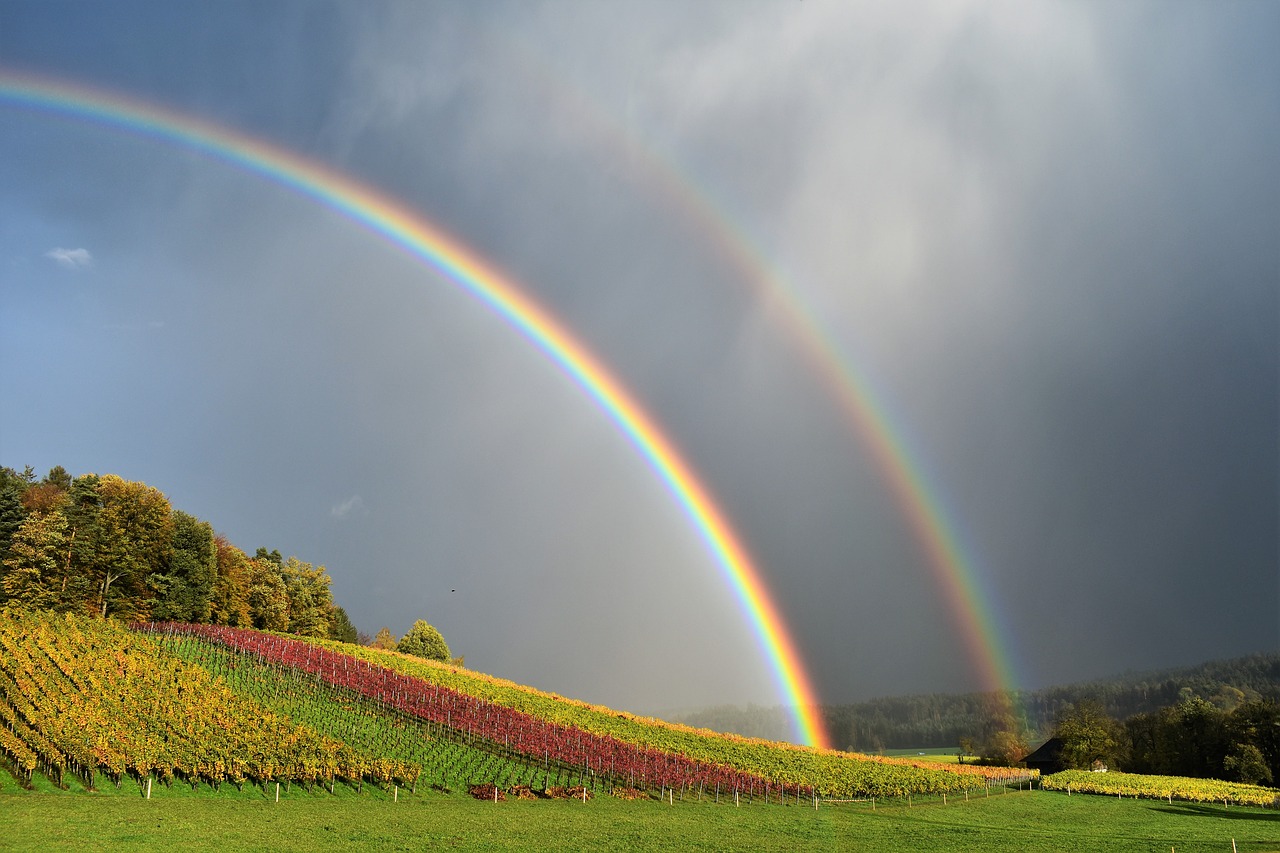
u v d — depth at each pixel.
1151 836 66.81
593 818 61.50
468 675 124.06
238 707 71.12
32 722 58.38
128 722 61.19
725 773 85.94
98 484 110.44
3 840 40.47
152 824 45.97
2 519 106.50
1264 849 58.59
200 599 116.06
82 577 100.94
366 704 86.88
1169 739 126.06
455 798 64.25
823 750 117.88
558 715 104.19
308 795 58.78
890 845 58.31
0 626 82.06
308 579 157.62
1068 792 98.38
